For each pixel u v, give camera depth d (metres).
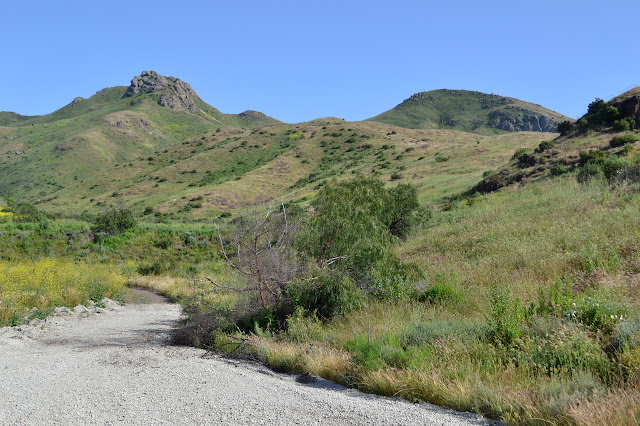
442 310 8.71
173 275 29.02
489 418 3.97
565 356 4.84
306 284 9.42
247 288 9.52
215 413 4.24
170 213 83.50
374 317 8.70
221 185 99.19
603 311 6.03
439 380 4.65
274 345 7.31
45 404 4.63
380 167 89.31
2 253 34.84
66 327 11.79
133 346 8.78
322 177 95.44
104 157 181.75
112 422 4.05
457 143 109.75
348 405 4.36
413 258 15.84
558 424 3.60
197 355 7.58
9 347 8.91
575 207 17.38
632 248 10.34
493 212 22.31
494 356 5.37
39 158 175.25
